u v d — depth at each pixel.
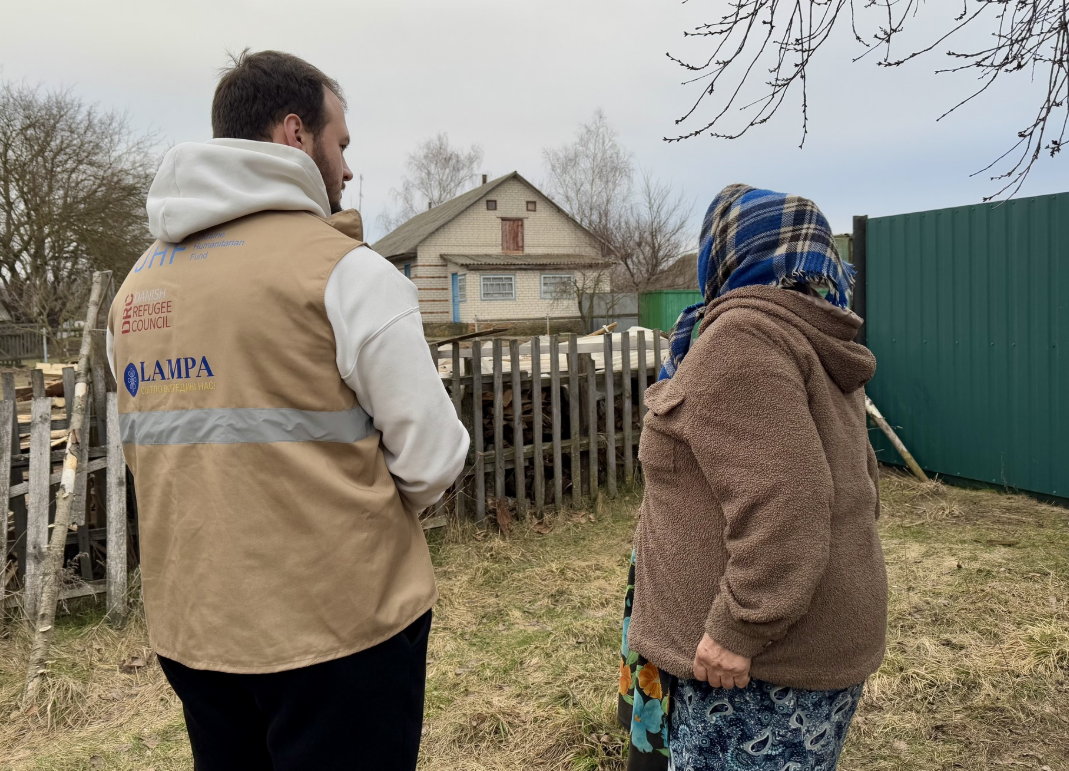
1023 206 5.05
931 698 2.61
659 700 1.62
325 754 1.23
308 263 1.22
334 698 1.22
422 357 1.29
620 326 23.27
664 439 1.41
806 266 1.34
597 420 5.54
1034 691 2.60
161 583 1.29
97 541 4.16
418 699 1.36
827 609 1.29
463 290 27.39
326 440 1.23
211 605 1.21
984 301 5.33
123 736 2.67
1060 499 4.98
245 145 1.31
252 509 1.20
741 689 1.34
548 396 5.53
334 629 1.21
